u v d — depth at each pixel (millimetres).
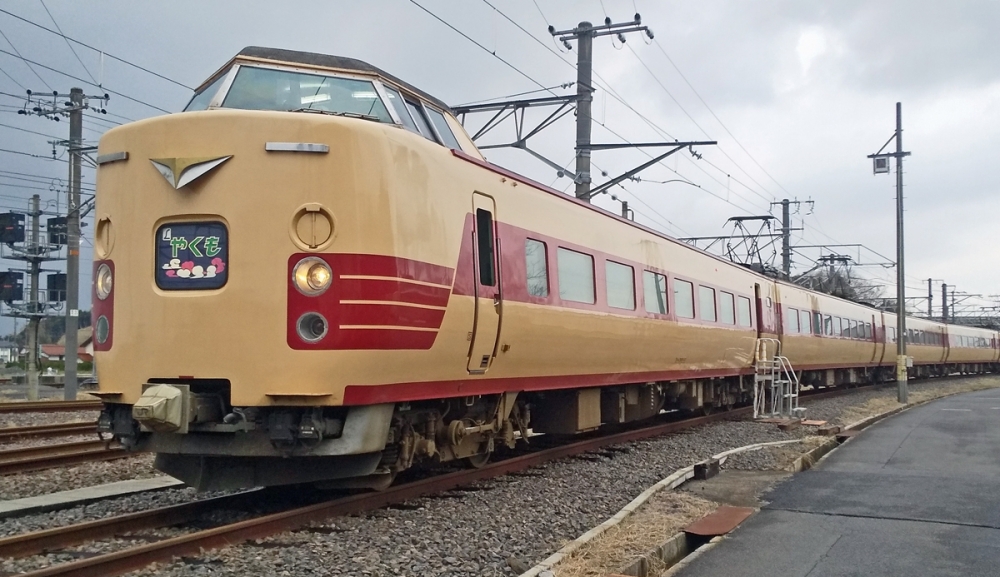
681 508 8031
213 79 8109
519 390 9539
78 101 22203
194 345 6520
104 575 5082
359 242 6480
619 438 12977
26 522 6934
